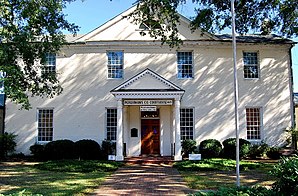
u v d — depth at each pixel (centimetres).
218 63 2339
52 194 1054
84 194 1078
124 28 2345
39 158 2158
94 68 2327
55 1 1542
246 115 2322
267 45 2356
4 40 1437
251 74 2359
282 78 2352
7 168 1741
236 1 1980
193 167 1684
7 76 1377
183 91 2052
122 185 1252
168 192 1115
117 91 2048
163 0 1678
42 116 2317
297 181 695
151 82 2105
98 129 2281
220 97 2309
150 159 2064
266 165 1825
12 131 2289
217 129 2284
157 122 2323
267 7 1991
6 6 1353
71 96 2308
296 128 2511
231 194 692
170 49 2197
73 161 1897
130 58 2331
